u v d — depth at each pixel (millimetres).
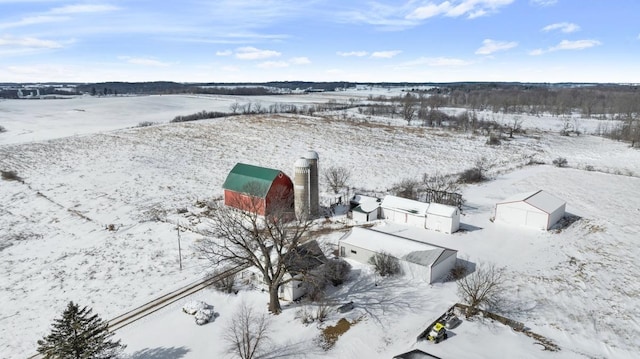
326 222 49781
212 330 29000
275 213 40281
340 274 35562
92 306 32375
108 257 41000
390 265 36531
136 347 27188
